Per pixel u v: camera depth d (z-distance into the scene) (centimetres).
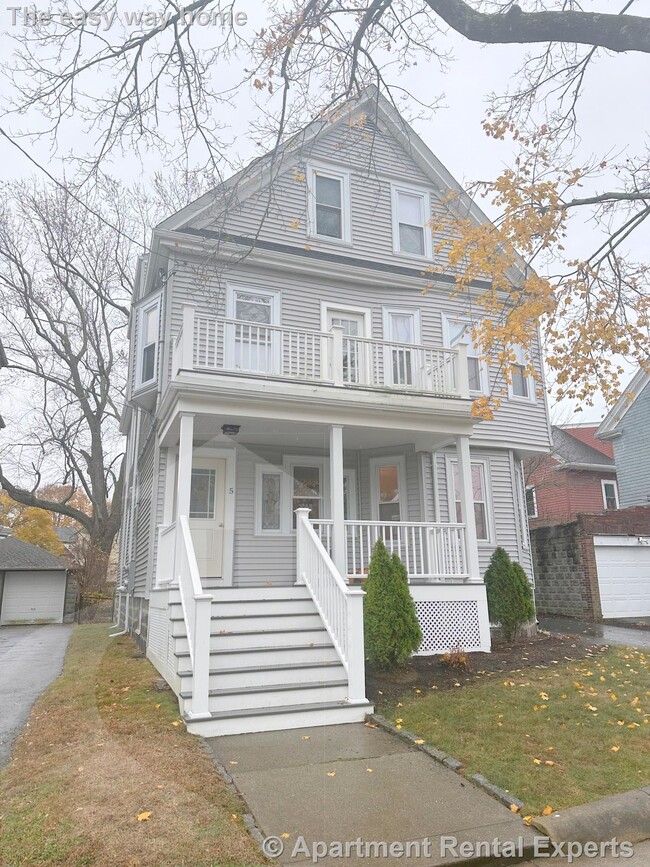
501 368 778
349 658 569
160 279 1041
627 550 1465
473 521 896
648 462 1800
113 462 2681
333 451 830
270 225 1070
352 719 550
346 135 1170
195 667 510
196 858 259
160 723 375
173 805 271
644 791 382
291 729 520
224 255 988
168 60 568
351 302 1103
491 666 752
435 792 381
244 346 930
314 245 1103
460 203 1226
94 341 2281
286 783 385
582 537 1432
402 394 882
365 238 1163
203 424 602
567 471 2144
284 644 569
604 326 762
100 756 229
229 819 308
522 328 706
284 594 571
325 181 1160
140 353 1046
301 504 554
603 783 396
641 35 466
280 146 726
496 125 729
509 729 510
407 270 1166
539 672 720
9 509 2656
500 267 726
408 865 296
